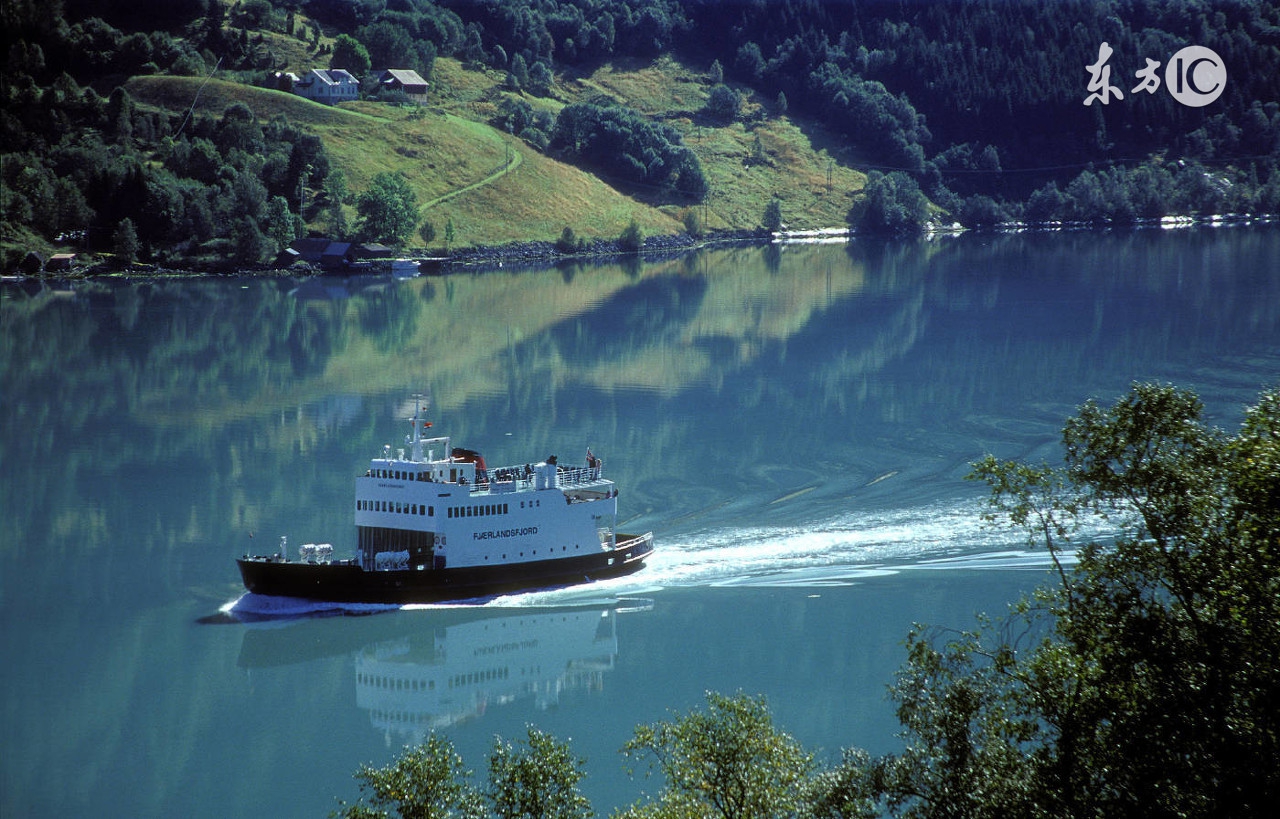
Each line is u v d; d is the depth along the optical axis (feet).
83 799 231.91
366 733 256.73
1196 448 150.20
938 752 153.07
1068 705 145.59
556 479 335.26
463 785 173.27
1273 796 131.64
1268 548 137.80
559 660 288.92
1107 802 140.36
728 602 321.93
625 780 231.50
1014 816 142.41
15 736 253.85
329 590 317.01
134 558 360.07
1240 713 138.00
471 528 322.14
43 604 325.21
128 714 264.52
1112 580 151.84
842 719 252.62
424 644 300.81
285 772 240.12
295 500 417.49
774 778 158.81
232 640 303.89
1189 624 145.59
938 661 158.81
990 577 330.54
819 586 330.54
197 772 239.91
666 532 378.73
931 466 447.42
